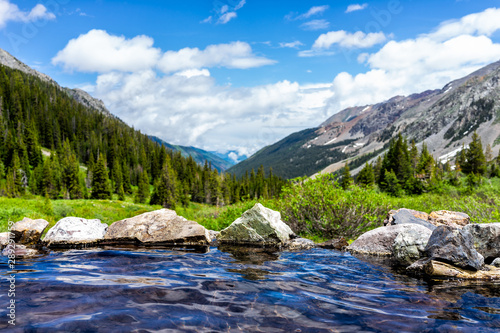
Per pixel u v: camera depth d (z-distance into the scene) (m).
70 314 3.66
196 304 4.18
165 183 79.94
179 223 10.01
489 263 6.89
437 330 3.49
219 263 6.92
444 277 5.89
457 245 6.23
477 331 3.47
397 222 9.80
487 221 10.80
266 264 6.93
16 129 125.75
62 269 5.95
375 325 3.61
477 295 4.82
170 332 3.25
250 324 3.54
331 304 4.35
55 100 184.00
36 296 4.30
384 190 53.75
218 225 14.23
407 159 66.75
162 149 138.88
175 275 5.70
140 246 8.98
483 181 26.89
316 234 12.19
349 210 11.27
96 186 80.25
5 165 94.56
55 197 81.00
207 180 110.50
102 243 9.16
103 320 3.51
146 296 4.44
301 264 6.99
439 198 18.31
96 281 5.13
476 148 78.19
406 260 7.36
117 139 153.75
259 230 9.91
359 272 6.30
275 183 130.50
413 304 4.39
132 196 105.44
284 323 3.61
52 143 134.12
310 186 12.13
